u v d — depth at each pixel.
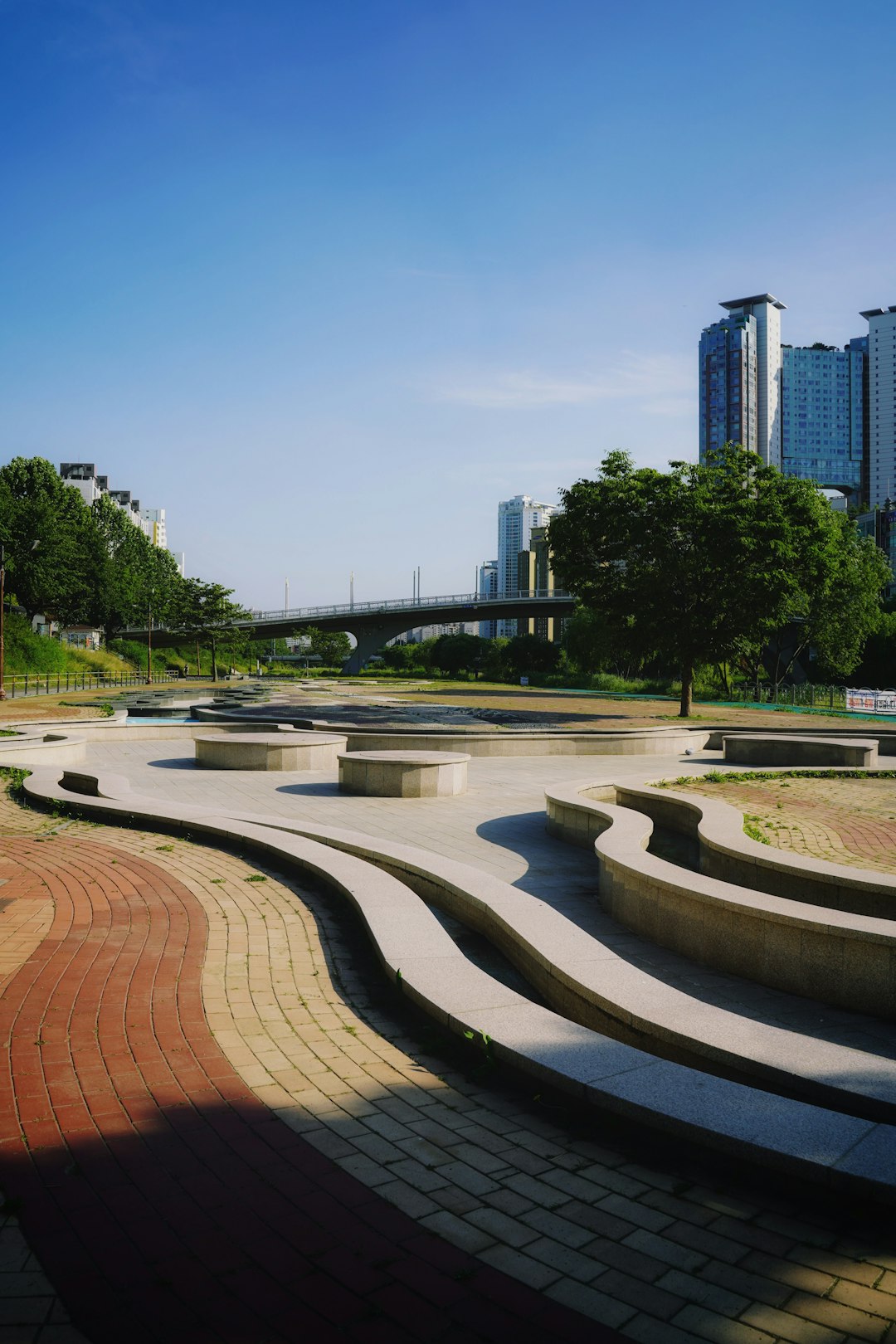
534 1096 4.35
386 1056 4.79
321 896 8.14
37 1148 3.66
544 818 13.54
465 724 29.22
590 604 36.97
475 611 100.69
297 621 101.62
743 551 32.41
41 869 8.84
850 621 55.06
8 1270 2.90
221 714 30.36
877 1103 3.91
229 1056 4.66
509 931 6.75
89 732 23.83
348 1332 2.66
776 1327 2.72
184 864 9.22
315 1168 3.59
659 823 12.98
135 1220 3.19
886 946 6.34
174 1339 2.62
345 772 15.59
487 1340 2.64
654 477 34.09
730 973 7.29
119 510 108.44
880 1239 3.23
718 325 199.25
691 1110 3.82
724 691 62.47
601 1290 2.89
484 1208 3.35
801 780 16.62
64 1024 4.96
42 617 78.31
